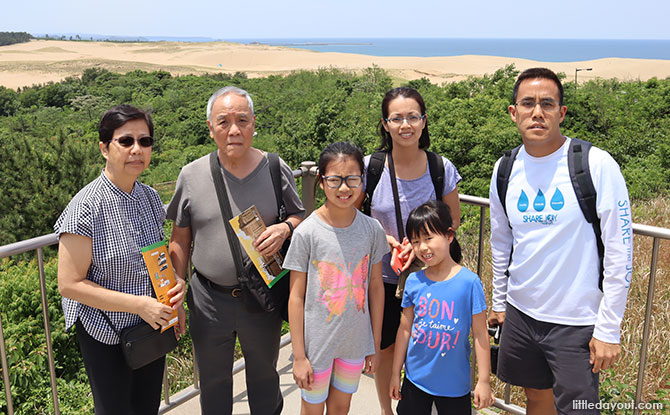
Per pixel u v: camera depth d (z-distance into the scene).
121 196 1.84
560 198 1.78
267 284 2.09
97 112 77.12
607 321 1.70
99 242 1.77
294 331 2.00
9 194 13.73
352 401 2.70
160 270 1.90
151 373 2.04
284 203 2.24
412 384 2.06
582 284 1.78
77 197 1.80
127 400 1.93
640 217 6.78
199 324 2.20
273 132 53.75
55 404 2.13
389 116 2.15
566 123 24.77
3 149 13.95
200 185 2.11
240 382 2.89
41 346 5.38
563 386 1.82
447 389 2.00
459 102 25.14
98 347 1.85
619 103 25.17
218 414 2.32
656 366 3.17
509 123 21.25
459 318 1.97
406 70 124.44
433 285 2.01
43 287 2.01
